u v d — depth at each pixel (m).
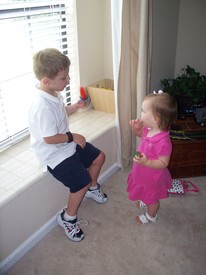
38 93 1.41
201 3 2.32
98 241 1.65
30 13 1.66
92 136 1.92
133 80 2.01
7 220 1.43
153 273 1.46
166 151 1.48
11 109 1.73
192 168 2.14
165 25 2.25
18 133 1.83
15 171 1.58
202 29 2.41
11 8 1.55
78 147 1.68
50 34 1.86
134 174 1.63
